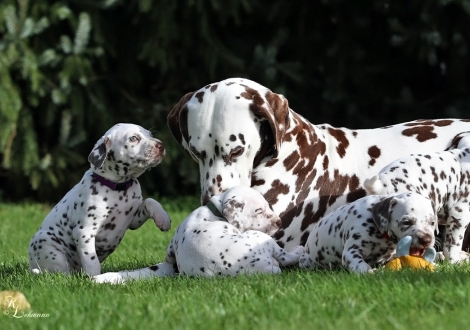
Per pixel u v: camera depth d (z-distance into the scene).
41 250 12.13
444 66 26.53
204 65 26.17
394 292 8.41
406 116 26.22
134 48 26.47
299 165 12.16
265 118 11.48
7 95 23.94
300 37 26.75
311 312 7.87
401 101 26.09
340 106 26.78
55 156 25.39
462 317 7.44
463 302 7.97
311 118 26.91
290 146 12.05
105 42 25.44
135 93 27.12
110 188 11.92
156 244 16.41
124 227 12.25
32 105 25.30
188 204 25.27
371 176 12.66
